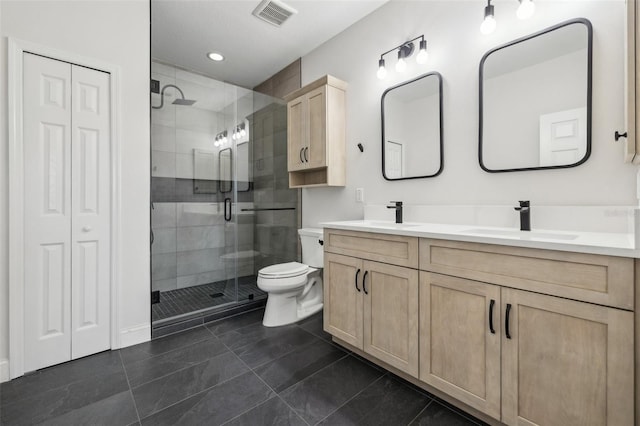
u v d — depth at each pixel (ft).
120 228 6.33
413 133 6.74
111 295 6.27
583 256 3.14
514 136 5.20
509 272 3.68
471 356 4.06
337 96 8.13
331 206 8.89
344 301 6.00
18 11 5.21
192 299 9.21
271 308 7.69
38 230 5.47
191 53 9.64
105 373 5.41
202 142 10.40
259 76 11.34
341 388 4.96
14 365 5.22
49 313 5.60
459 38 5.97
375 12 7.57
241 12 7.59
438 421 4.19
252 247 11.14
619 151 4.22
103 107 6.12
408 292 4.82
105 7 6.12
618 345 2.94
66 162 5.73
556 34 4.76
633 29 3.00
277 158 10.52
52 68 5.56
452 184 6.10
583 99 4.50
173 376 5.32
